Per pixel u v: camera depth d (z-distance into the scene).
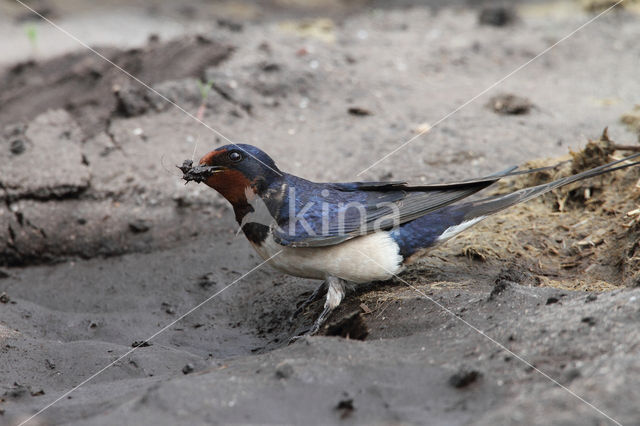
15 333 8.82
